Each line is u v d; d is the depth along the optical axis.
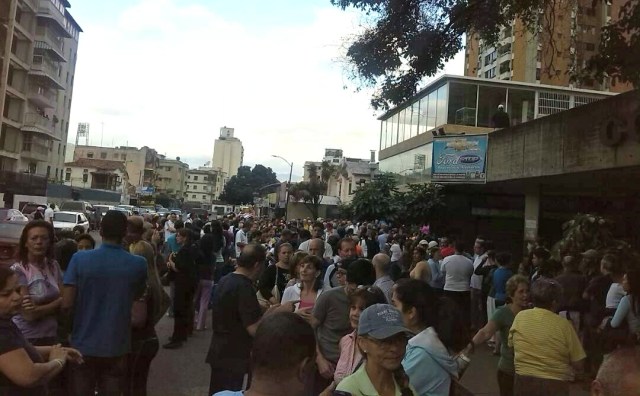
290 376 1.96
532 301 4.48
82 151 123.44
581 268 8.49
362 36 11.79
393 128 34.44
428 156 27.03
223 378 4.59
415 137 29.58
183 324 8.88
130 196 102.75
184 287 8.88
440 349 3.19
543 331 4.20
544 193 18.73
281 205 62.38
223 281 4.72
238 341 4.59
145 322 5.18
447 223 22.88
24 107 57.31
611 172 11.72
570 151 12.17
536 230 16.73
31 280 4.39
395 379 2.76
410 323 3.39
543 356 4.16
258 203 81.56
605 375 1.87
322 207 61.31
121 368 4.38
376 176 26.33
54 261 4.82
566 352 4.19
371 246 15.71
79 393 4.16
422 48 11.70
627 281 5.96
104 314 4.25
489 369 8.32
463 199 22.92
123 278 4.35
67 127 71.94
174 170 146.75
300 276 5.56
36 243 4.50
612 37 9.26
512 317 4.87
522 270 10.10
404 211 23.14
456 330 3.41
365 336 2.72
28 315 4.30
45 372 3.17
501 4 11.73
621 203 18.03
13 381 3.03
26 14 56.66
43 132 59.38
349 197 62.22
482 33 12.42
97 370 4.27
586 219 10.41
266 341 1.96
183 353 8.47
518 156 14.48
